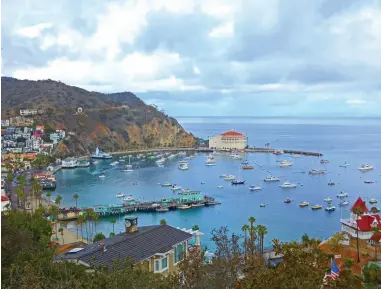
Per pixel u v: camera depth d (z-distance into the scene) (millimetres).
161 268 69500
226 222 177625
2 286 40250
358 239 112812
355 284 37281
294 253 33344
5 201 178250
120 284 40406
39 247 67938
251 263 52844
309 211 195875
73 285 42781
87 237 152375
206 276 45938
